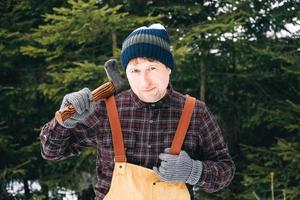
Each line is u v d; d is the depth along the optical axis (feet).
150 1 22.63
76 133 5.89
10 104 24.17
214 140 6.06
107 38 22.34
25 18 25.57
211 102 24.27
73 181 24.18
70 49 24.58
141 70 5.64
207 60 21.94
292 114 21.74
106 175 5.91
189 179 5.61
